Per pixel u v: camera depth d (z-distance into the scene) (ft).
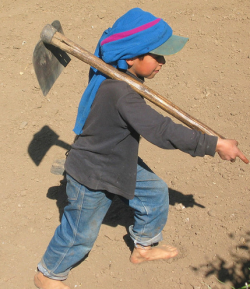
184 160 11.45
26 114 13.02
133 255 9.00
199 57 14.66
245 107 12.60
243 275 8.53
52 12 17.13
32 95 13.62
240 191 10.32
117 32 6.64
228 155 6.48
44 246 9.56
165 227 9.79
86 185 7.09
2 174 11.29
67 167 7.38
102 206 7.58
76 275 8.98
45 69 7.22
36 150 11.93
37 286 8.63
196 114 12.68
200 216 9.88
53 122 12.79
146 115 6.30
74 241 7.74
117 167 7.00
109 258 9.29
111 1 17.49
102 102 6.67
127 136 6.79
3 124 12.71
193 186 10.66
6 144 12.12
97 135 6.92
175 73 14.15
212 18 16.20
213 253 9.03
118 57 6.60
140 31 6.48
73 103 13.39
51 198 10.67
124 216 10.27
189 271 8.78
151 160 11.53
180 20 16.28
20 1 17.95
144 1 17.37
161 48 6.60
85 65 14.73
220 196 10.29
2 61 14.97
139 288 8.60
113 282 8.78
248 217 9.62
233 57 14.49
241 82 13.48
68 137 12.31
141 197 7.96
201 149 6.33
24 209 10.40
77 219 7.57
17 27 16.40
